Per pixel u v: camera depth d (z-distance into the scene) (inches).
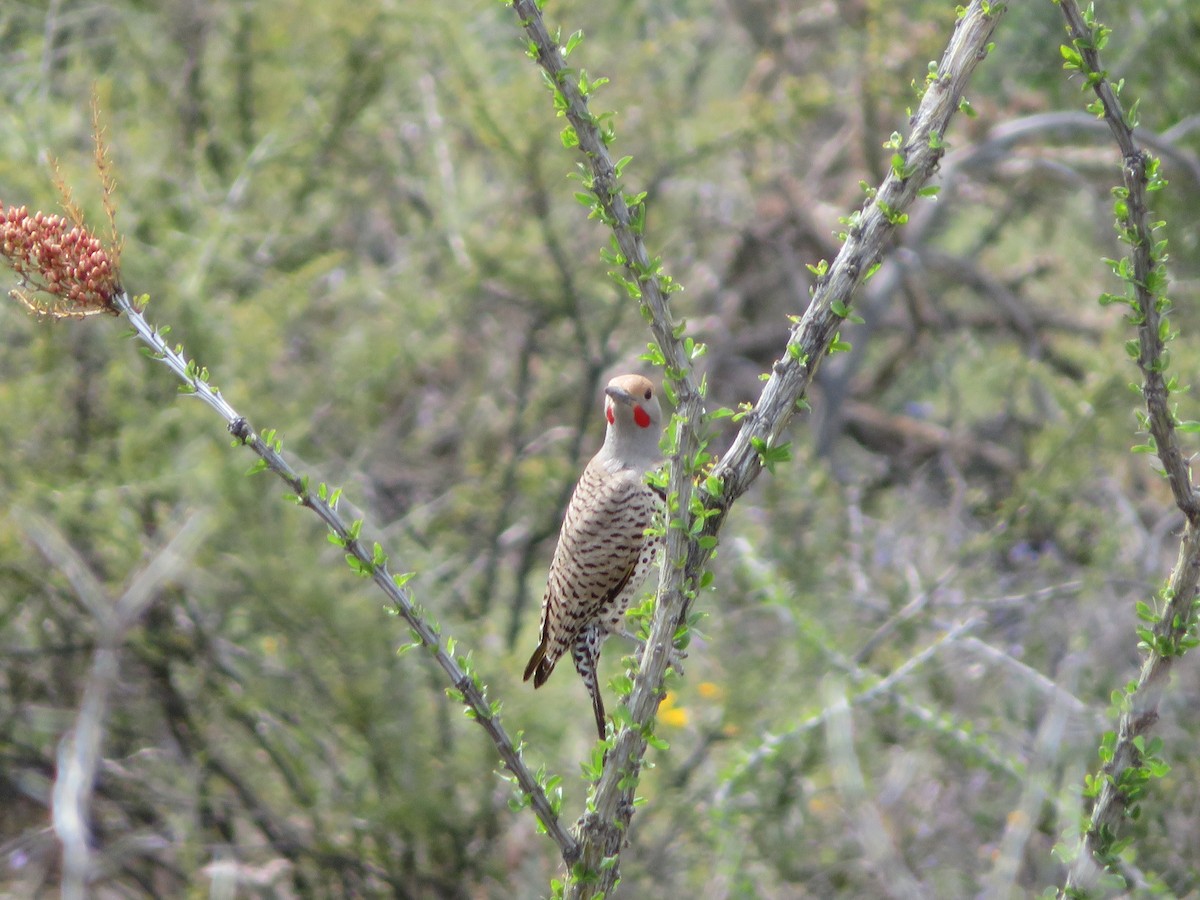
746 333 739.4
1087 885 191.9
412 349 571.5
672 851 447.2
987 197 715.4
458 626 494.0
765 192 708.7
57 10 575.8
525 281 613.3
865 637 467.2
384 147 639.8
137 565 481.4
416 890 490.6
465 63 598.2
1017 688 395.2
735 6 713.6
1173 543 446.9
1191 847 330.6
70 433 509.4
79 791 428.8
